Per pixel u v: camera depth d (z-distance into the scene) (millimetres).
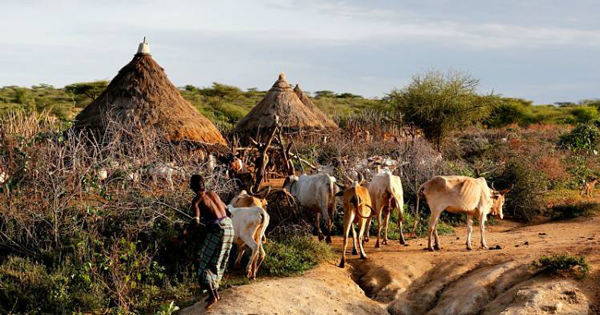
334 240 11750
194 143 15609
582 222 13625
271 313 7691
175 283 9094
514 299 7969
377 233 11484
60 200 10219
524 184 15062
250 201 9734
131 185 10836
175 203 10664
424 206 14336
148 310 8289
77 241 9453
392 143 19797
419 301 8648
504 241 11523
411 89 25891
